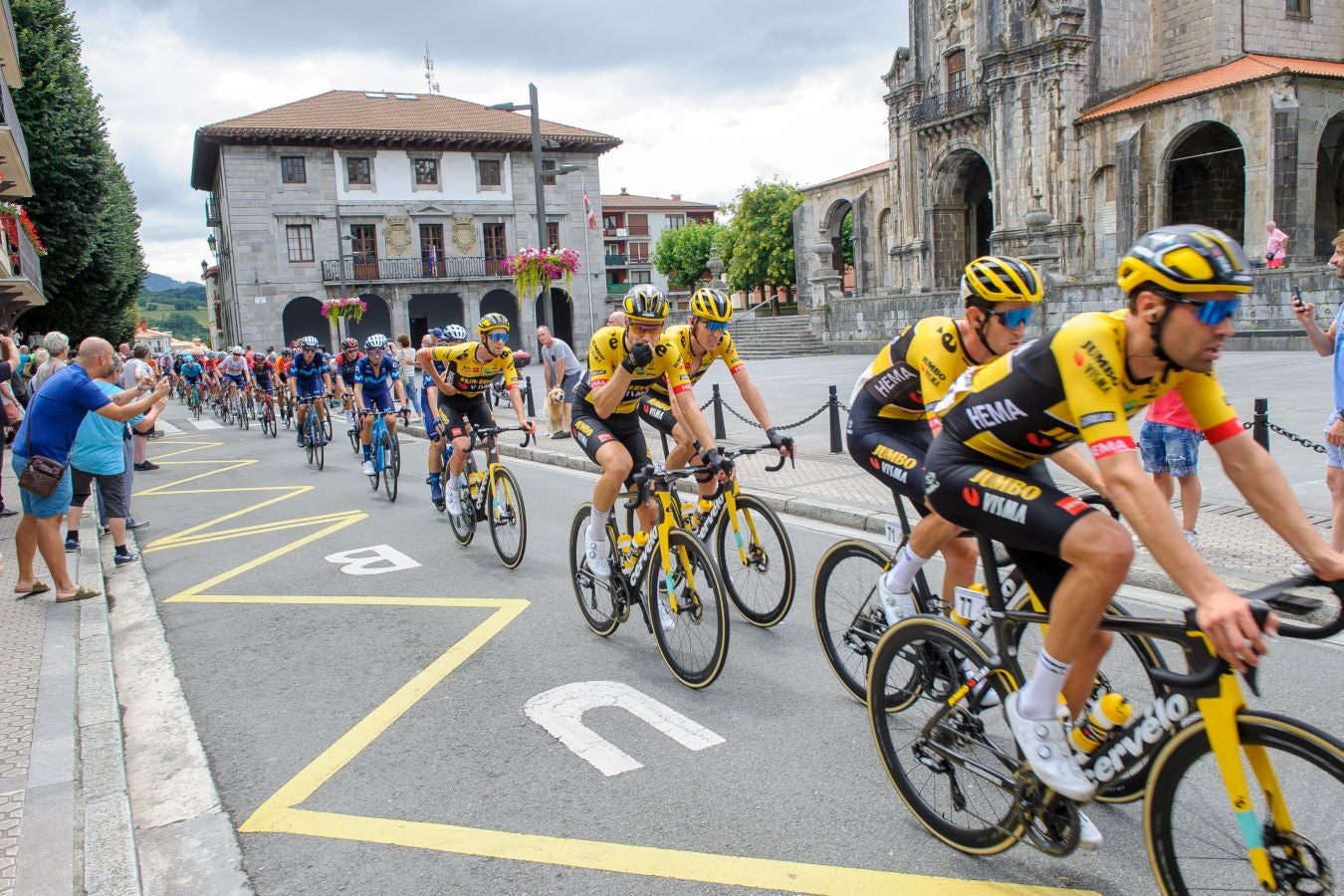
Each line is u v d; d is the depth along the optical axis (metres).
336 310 38.72
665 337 5.21
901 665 3.20
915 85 35.72
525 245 47.72
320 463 13.21
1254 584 5.11
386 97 49.00
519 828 3.24
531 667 4.83
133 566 7.59
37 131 24.98
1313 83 24.86
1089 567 2.32
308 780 3.70
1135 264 2.15
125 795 3.48
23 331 30.95
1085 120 29.28
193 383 26.83
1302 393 12.73
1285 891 2.14
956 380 3.15
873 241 42.25
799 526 7.63
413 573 6.93
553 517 8.67
